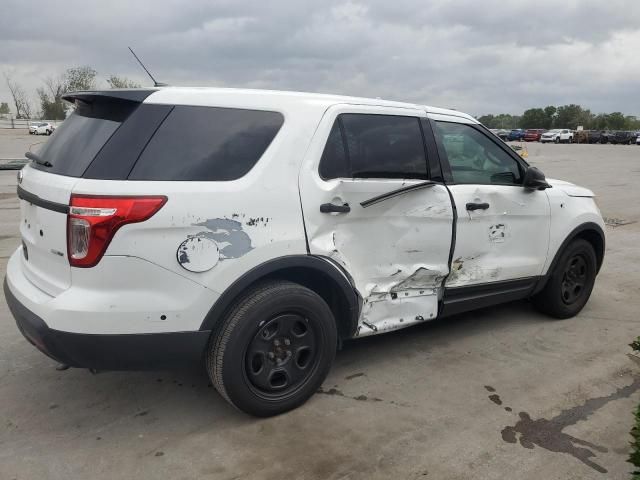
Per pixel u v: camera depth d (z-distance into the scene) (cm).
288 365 326
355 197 338
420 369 394
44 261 297
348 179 338
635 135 5928
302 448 297
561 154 3509
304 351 333
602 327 484
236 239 292
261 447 298
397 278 371
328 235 330
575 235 484
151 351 282
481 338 453
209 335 295
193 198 281
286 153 314
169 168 282
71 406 338
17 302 302
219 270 288
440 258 390
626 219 1051
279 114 319
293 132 318
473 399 353
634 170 2202
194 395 353
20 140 3794
